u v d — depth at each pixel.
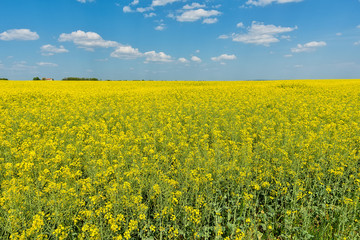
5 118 9.91
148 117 11.33
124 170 5.79
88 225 3.88
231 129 9.21
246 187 5.25
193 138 8.30
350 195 5.03
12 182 4.49
